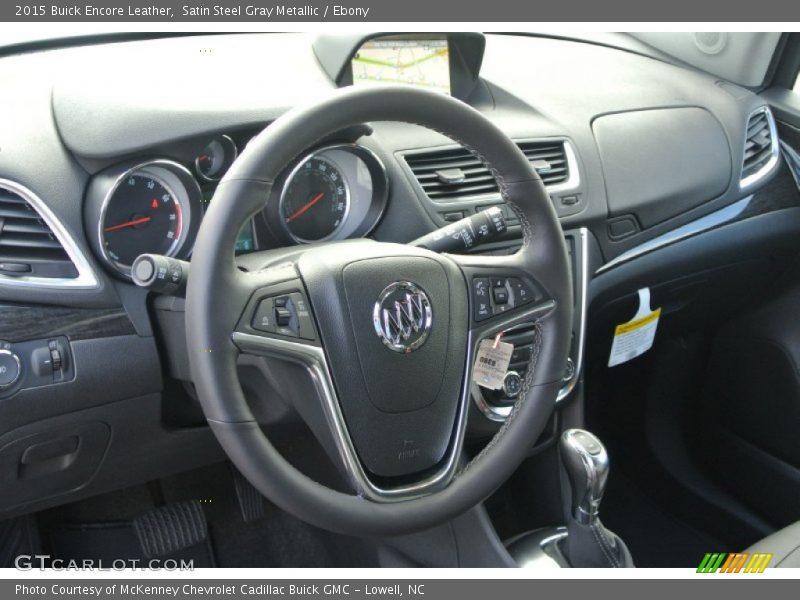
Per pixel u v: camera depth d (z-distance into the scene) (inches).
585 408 74.3
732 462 74.7
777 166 72.4
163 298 46.3
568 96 65.6
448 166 55.2
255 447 37.1
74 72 50.3
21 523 59.1
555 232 43.5
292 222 50.1
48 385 44.8
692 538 74.0
